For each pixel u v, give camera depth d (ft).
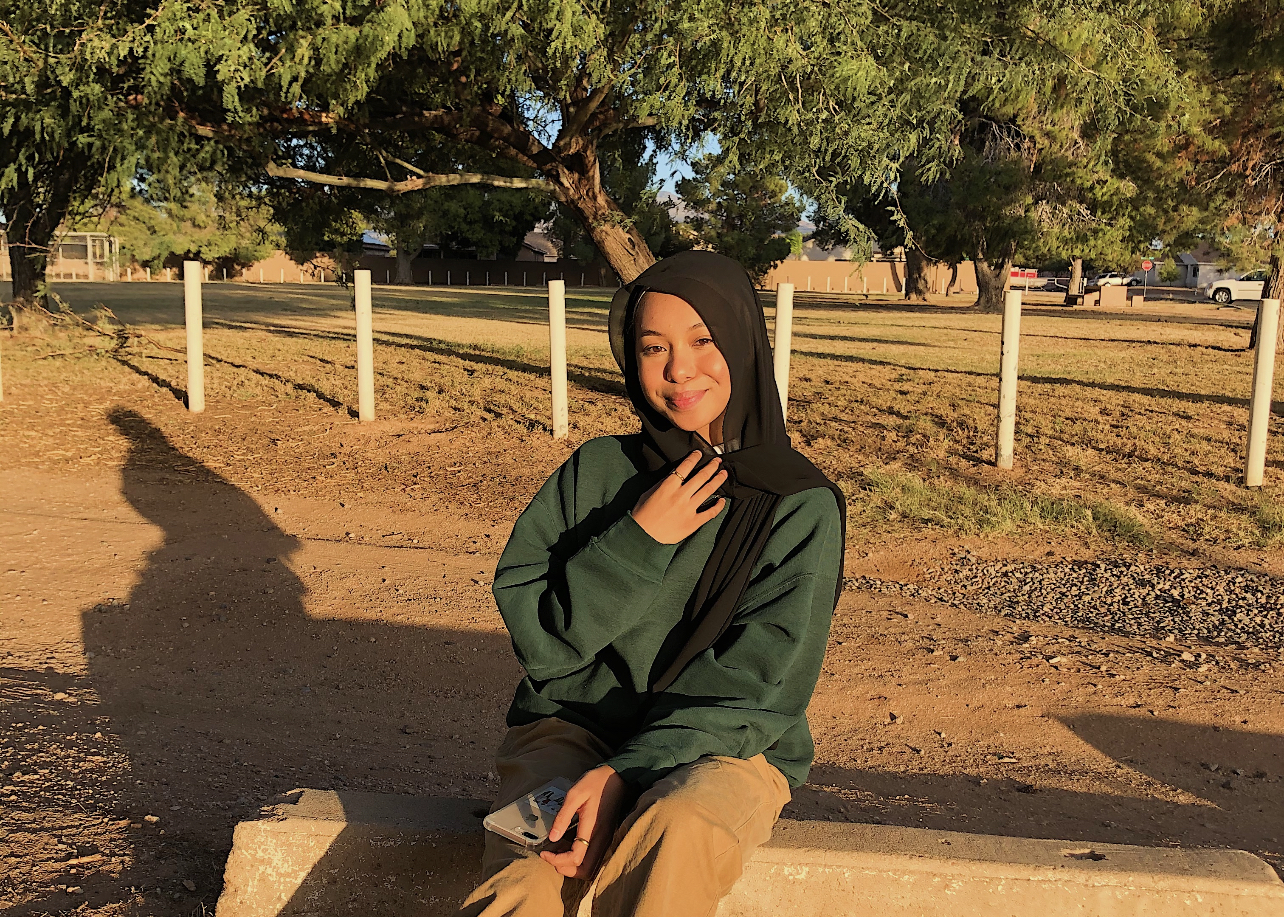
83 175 51.93
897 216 32.22
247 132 38.78
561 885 6.00
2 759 11.17
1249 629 18.95
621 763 6.17
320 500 26.91
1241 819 12.31
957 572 22.12
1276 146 57.21
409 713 14.80
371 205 53.93
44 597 18.52
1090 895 7.34
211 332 72.38
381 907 7.75
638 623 6.98
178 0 30.42
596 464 7.58
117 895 8.70
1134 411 41.04
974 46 33.06
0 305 67.10
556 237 220.64
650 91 30.48
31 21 34.04
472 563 21.93
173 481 28.22
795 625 6.59
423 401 41.29
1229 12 51.16
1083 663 17.04
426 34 32.22
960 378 51.75
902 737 14.37
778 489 6.88
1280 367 58.18
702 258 7.02
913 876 7.39
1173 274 87.56
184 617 17.93
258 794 11.27
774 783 6.89
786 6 29.19
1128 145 57.67
